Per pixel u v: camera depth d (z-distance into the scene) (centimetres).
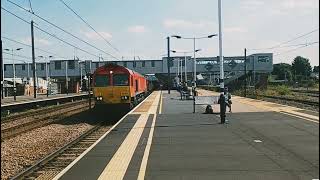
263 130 1816
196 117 2473
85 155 1301
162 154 1291
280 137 1598
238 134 1706
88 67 10862
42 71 11281
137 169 1084
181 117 2486
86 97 7538
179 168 1082
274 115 2494
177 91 8175
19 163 1486
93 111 3372
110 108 3225
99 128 2488
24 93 8281
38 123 2847
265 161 1148
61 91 9869
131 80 3250
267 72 11044
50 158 1415
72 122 2947
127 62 11325
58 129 2534
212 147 1401
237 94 6575
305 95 5931
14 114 3494
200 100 2762
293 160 1155
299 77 16738
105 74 3222
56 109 4250
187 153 1298
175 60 11188
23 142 2023
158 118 2445
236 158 1201
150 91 7725
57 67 11194
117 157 1259
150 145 1472
